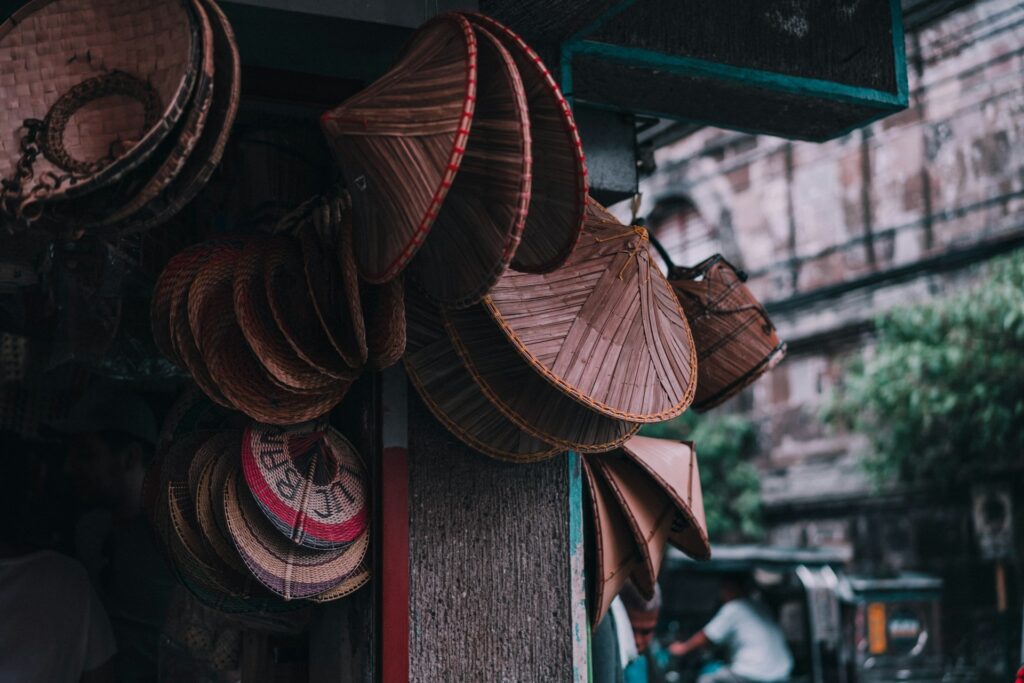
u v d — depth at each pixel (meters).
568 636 2.19
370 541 2.11
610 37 2.41
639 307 2.01
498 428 2.10
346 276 1.78
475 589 2.12
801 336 12.11
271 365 1.86
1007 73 10.47
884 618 7.26
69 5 1.68
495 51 1.61
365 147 1.69
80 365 2.82
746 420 12.59
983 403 9.77
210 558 2.04
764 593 7.62
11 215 1.58
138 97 1.61
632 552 2.46
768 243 12.67
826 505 11.60
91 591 2.29
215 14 1.62
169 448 2.21
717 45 2.55
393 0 2.13
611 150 3.18
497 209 1.63
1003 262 9.98
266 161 2.38
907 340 10.33
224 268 1.96
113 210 1.63
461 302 1.78
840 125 2.98
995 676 9.54
